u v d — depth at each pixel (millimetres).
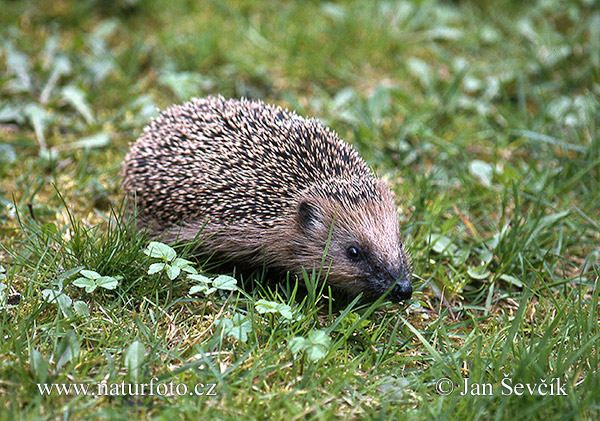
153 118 8188
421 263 7566
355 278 7035
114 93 10758
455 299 7328
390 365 6133
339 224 7152
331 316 6492
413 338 6551
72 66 11273
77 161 9336
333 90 11266
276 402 5375
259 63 11391
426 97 10977
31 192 8570
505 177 9047
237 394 5508
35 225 7320
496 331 6594
